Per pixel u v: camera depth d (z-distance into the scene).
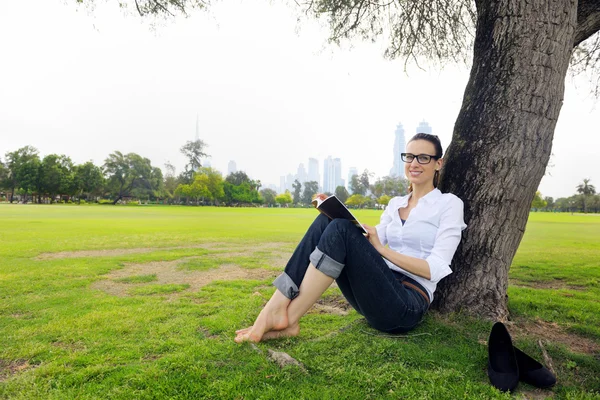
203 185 82.25
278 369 2.07
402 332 2.55
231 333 2.79
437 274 2.20
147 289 4.57
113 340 2.76
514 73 2.85
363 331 2.67
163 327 3.04
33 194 73.88
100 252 8.10
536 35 2.79
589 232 17.62
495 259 2.91
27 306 3.75
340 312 3.52
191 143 91.44
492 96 2.94
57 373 2.18
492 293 2.90
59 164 70.50
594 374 2.11
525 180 2.85
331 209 2.21
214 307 3.73
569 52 2.89
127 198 91.50
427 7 5.36
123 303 3.90
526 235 15.61
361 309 2.36
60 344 2.72
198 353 2.32
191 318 3.32
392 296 2.18
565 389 1.93
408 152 2.61
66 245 9.12
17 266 6.18
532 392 1.92
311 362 2.17
